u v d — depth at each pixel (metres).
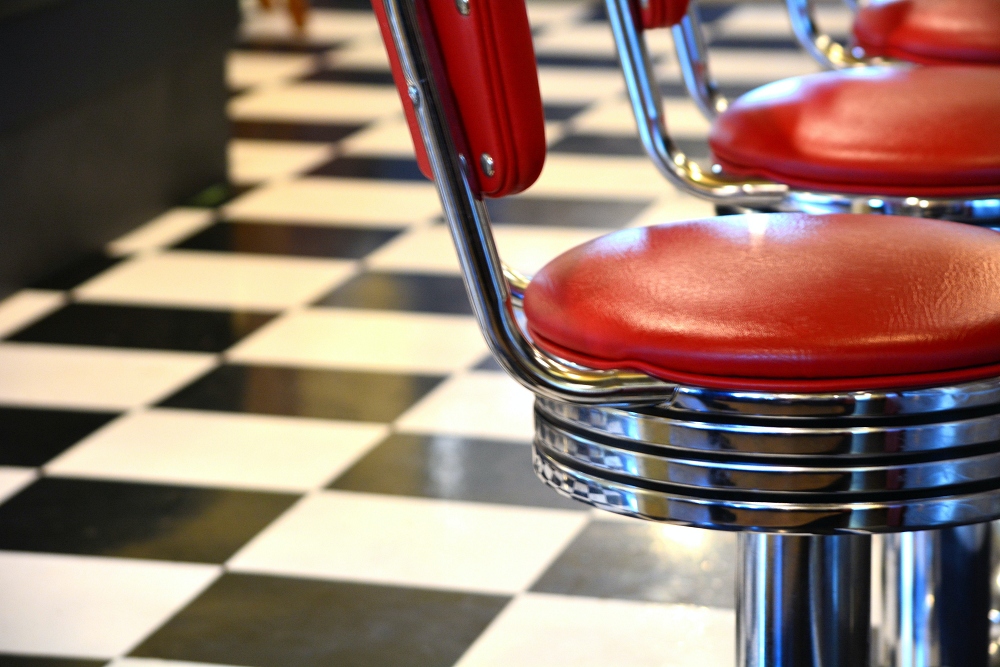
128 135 3.77
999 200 1.20
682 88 5.29
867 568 1.09
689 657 1.85
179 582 2.08
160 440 2.57
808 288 0.87
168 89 3.95
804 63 5.57
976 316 0.84
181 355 2.98
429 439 2.56
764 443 0.85
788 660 1.09
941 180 1.20
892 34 1.81
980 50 1.72
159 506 2.32
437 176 0.86
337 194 4.14
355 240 3.73
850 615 1.09
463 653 1.87
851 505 0.85
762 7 6.93
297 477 2.42
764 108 1.34
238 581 2.08
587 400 0.88
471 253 0.87
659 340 0.85
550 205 3.94
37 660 1.87
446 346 3.00
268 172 4.39
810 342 0.83
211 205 4.07
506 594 2.03
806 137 1.26
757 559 1.09
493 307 0.88
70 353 2.99
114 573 2.11
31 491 2.38
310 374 2.87
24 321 3.18
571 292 0.93
